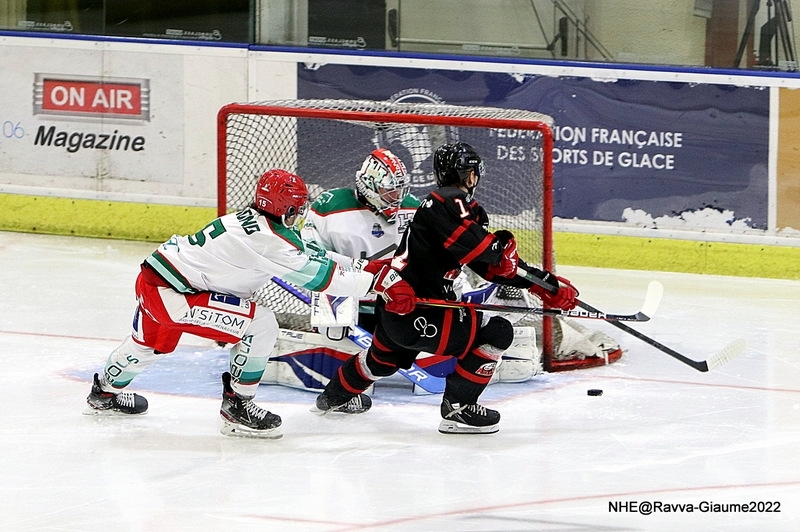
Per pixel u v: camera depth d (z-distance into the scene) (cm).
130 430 1421
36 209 2644
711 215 2377
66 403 1523
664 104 2361
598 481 1262
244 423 1388
